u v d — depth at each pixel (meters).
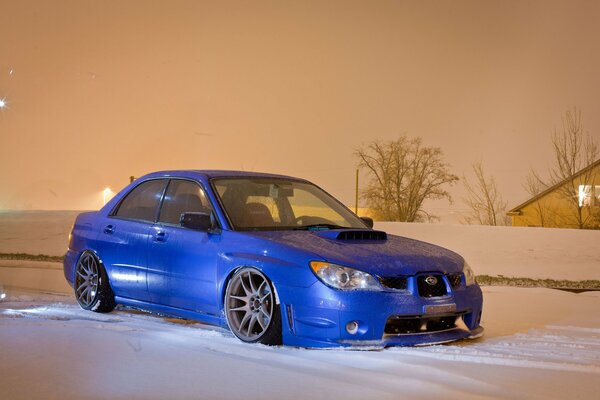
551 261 25.28
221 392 3.84
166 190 6.96
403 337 5.50
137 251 6.84
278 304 5.54
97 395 3.71
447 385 4.12
